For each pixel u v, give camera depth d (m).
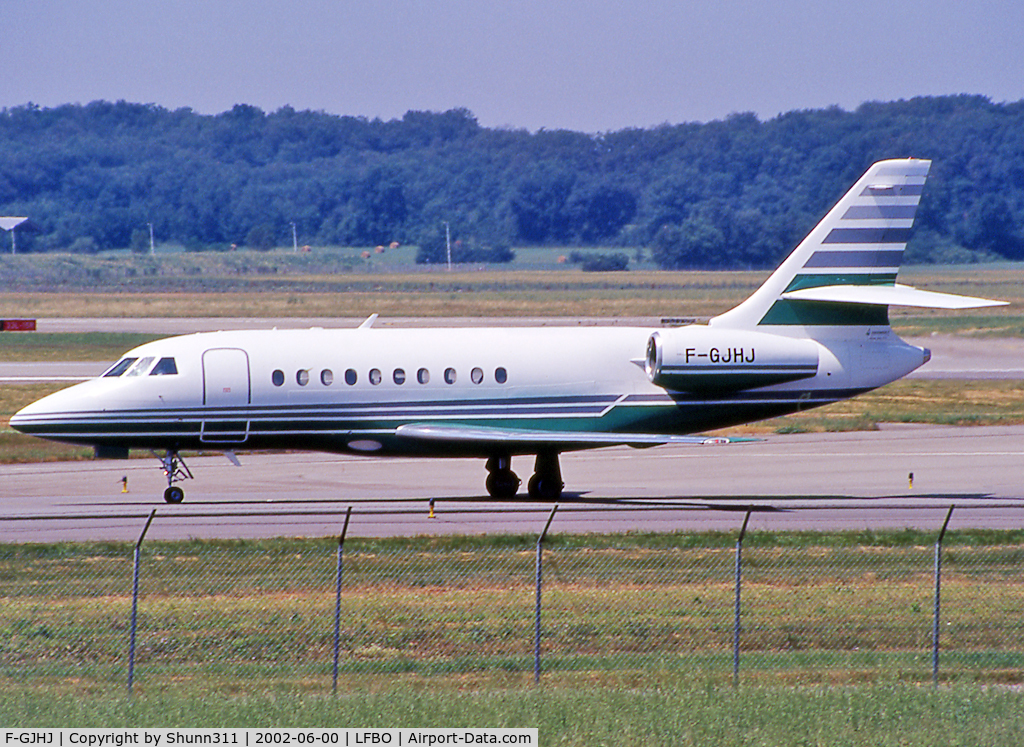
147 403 124.88
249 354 127.50
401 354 130.38
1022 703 66.62
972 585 95.31
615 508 125.81
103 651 77.75
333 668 73.25
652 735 61.53
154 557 100.75
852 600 90.38
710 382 133.50
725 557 102.75
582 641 80.50
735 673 73.44
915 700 66.69
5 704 66.06
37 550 102.38
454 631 81.88
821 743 60.62
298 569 97.06
